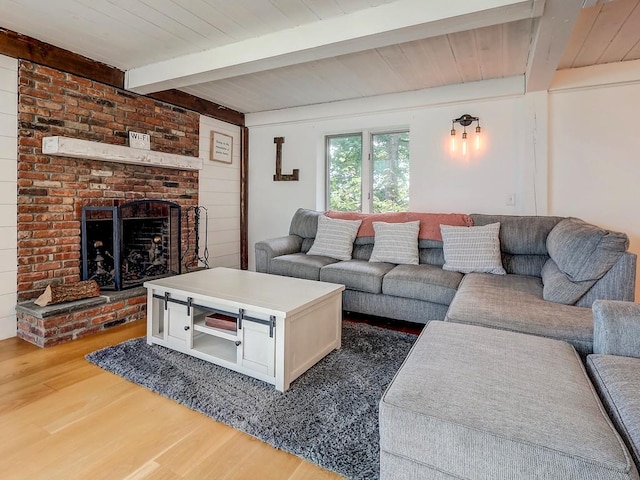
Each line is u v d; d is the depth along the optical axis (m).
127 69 3.34
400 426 1.08
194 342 2.49
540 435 0.94
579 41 2.72
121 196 3.44
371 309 3.09
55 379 2.11
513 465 0.93
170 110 3.96
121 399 1.92
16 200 2.73
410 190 4.06
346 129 4.43
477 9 1.95
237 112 4.89
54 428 1.67
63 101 2.97
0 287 2.67
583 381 1.21
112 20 2.44
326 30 2.39
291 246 3.95
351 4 2.20
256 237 5.13
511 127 3.56
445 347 1.44
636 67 3.06
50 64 2.85
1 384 2.05
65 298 2.74
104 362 2.30
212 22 2.44
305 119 4.59
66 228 3.02
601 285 2.02
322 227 3.85
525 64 3.16
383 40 2.32
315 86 3.81
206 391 1.98
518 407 1.05
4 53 2.60
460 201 3.82
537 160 3.39
